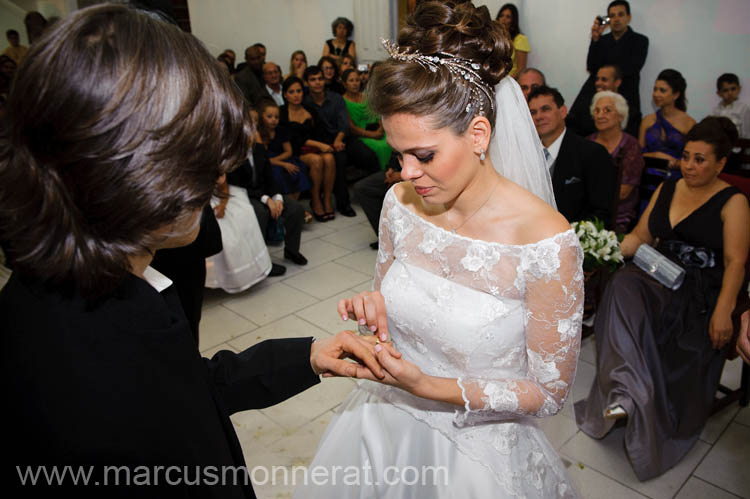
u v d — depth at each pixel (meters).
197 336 2.28
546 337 1.08
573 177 2.87
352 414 1.38
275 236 4.13
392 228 1.31
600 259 2.51
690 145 2.22
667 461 2.15
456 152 1.02
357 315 1.16
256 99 6.00
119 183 0.58
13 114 0.57
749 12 4.04
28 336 0.61
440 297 1.17
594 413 2.34
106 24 0.59
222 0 7.12
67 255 0.58
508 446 1.17
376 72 1.01
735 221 2.19
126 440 0.62
